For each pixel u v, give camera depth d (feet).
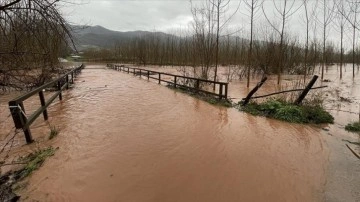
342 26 78.54
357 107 36.11
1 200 11.76
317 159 17.69
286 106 29.71
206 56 54.70
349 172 15.83
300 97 31.22
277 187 13.87
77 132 21.74
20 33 13.39
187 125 24.85
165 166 15.88
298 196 13.07
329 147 20.08
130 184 13.67
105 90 47.83
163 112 30.09
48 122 24.81
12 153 17.16
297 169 16.06
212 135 22.04
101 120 25.80
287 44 80.38
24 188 12.94
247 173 15.31
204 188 13.55
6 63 14.79
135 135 21.39
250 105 33.47
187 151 18.35
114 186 13.43
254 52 77.87
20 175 14.20
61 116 27.27
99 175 14.48
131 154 17.48
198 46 54.85
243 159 17.28
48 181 13.65
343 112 32.89
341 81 73.82
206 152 18.28
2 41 14.05
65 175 14.35
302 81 67.92
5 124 23.91
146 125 24.41
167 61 156.25
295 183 14.33
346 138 22.54
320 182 14.53
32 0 12.79
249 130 23.91
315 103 31.81
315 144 20.67
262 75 79.20
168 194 12.89
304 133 23.57
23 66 16.14
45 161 15.89
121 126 23.85
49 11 13.48
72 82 57.06
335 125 26.71
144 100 37.70
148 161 16.48
